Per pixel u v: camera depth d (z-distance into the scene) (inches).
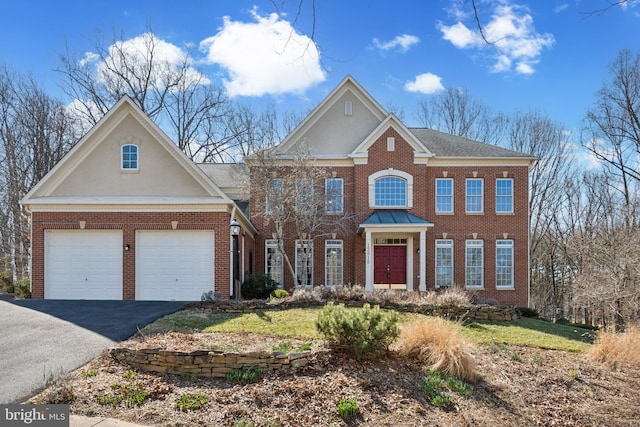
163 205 724.0
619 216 1167.6
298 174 871.7
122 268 717.9
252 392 292.8
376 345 351.3
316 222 914.7
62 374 305.1
